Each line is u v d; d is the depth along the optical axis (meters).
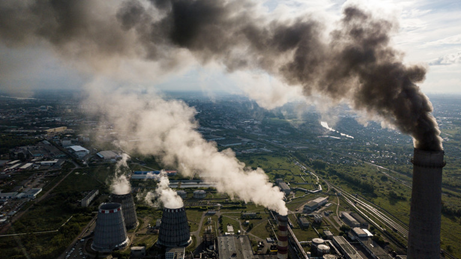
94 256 144.38
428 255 101.25
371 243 163.12
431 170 98.75
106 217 149.38
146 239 163.25
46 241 156.00
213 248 154.38
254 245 159.75
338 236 167.88
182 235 156.75
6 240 154.12
